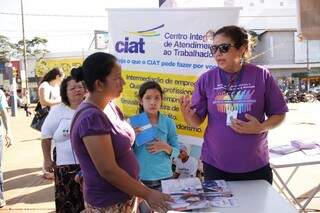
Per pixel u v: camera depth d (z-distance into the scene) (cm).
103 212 227
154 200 217
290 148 384
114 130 222
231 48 269
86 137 211
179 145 391
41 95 564
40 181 678
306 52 4734
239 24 378
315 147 391
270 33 4681
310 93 3875
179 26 386
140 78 396
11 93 2452
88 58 222
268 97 280
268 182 280
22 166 816
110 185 225
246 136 274
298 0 286
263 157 282
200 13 380
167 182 270
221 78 282
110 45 400
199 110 296
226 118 278
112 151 215
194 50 384
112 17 396
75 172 361
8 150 1036
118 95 228
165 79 393
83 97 367
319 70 4725
